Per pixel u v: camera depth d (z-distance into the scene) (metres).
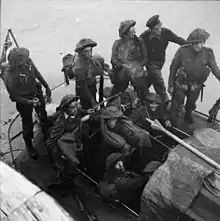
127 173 5.02
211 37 8.34
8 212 3.68
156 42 6.04
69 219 3.91
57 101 9.01
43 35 12.75
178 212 3.76
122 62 5.81
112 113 5.08
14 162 6.29
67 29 12.69
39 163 6.20
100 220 5.05
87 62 5.43
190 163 3.92
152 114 5.62
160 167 4.04
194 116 6.50
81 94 5.66
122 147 5.11
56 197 5.48
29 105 5.70
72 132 5.14
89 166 5.73
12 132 7.21
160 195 3.87
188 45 5.64
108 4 13.36
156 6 12.65
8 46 7.48
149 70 6.21
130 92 6.04
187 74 5.80
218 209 3.61
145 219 4.11
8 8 14.07
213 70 5.76
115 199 5.01
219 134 4.38
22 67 5.33
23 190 3.92
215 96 7.48
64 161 5.23
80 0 13.90
